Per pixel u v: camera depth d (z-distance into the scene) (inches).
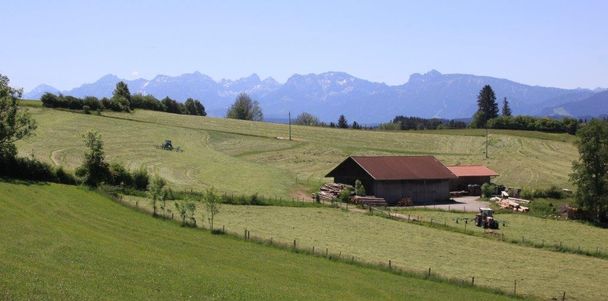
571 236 2807.6
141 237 1968.5
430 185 3986.2
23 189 2564.0
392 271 1856.5
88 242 1738.4
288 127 7332.7
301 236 2341.3
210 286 1402.6
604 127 3513.8
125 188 2994.6
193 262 1680.6
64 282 1222.9
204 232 2212.1
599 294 1792.6
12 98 3063.5
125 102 7391.7
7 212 2047.2
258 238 2153.1
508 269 2046.0
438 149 6309.1
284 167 4857.3
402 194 3878.0
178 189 3282.5
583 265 2181.3
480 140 6914.4
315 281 1632.6
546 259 2237.9
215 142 5816.9
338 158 5408.5
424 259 2106.3
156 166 4158.5
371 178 3828.7
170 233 2108.8
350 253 2098.9
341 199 3506.4
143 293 1240.8
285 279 1615.4
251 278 1574.8
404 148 6240.2
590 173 3503.9
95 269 1398.9
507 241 2532.0
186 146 5359.3
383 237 2447.1
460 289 1715.1
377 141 6594.5
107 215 2281.0
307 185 4082.2
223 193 3275.1
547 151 6323.8
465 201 3971.5
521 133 7613.2
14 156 2972.4
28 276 1223.5
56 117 5821.9
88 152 3083.2
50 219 2049.7
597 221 3358.8
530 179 4810.5
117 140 5103.3
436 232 2630.4
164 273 1470.2
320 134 6904.5
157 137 5580.7
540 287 1831.9
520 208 3538.4
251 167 4638.3
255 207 2972.4
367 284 1660.9
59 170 2987.2
